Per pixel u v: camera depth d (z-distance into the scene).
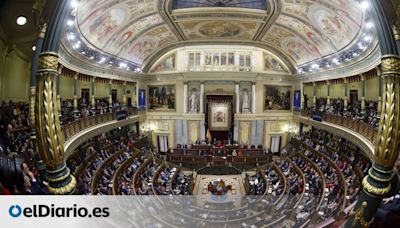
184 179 21.30
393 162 2.30
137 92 29.83
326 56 22.44
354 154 18.27
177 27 23.88
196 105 29.92
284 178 18.06
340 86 27.81
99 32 18.72
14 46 14.16
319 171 17.56
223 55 29.45
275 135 30.59
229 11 20.09
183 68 29.61
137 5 18.33
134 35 23.08
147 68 30.58
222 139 30.27
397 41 2.35
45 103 2.52
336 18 16.91
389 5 2.40
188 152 27.52
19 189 4.14
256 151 27.66
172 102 30.42
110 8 16.86
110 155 21.05
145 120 30.97
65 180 2.65
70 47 16.20
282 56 29.59
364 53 16.72
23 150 8.84
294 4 18.11
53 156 2.56
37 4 3.27
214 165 25.97
